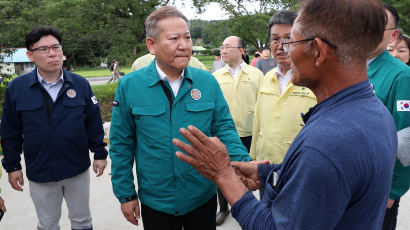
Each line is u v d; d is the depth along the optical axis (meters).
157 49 1.73
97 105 2.61
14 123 2.40
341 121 0.82
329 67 0.87
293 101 2.27
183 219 1.88
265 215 0.95
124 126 1.83
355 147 0.78
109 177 4.31
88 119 2.58
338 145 0.78
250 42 20.50
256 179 1.43
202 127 1.81
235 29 18.89
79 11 11.72
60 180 2.41
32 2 11.64
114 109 1.83
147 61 3.52
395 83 1.76
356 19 0.79
